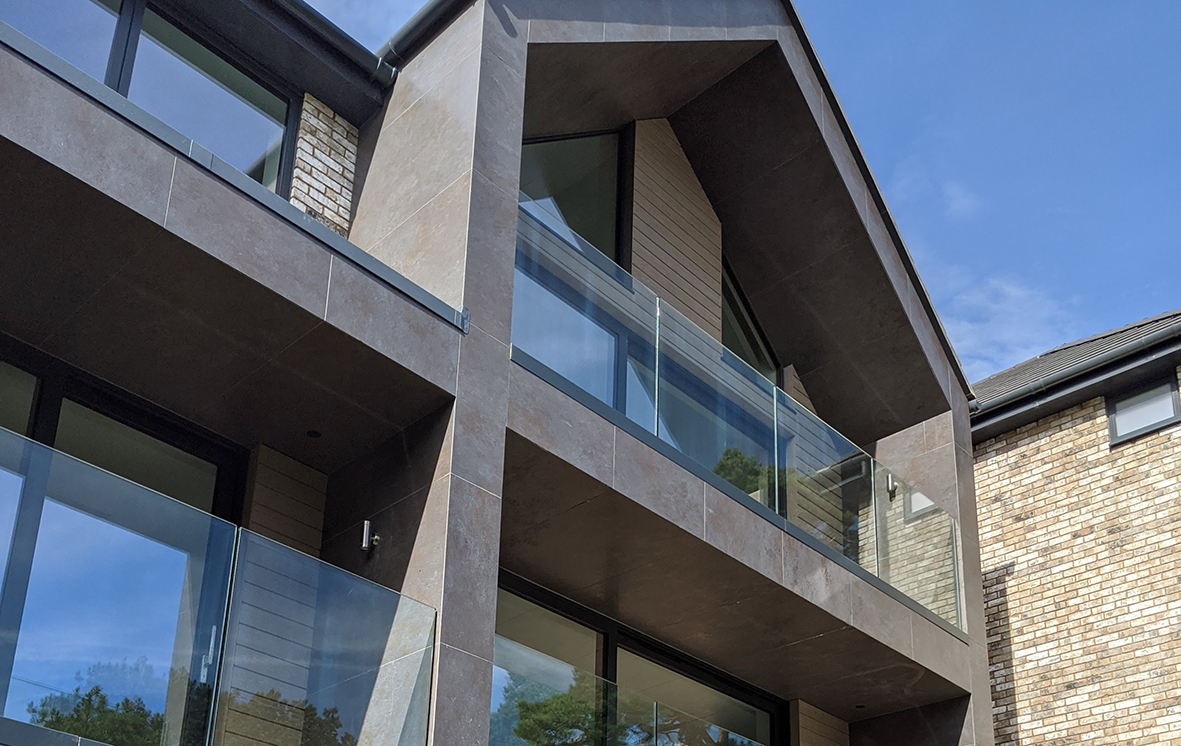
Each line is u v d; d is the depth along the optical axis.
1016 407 11.89
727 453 8.37
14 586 4.61
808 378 11.55
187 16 7.95
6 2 6.94
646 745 7.00
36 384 6.48
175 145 5.69
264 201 5.96
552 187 9.86
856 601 8.90
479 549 6.18
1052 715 10.68
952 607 10.09
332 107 8.55
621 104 10.20
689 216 10.84
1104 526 11.00
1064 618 10.97
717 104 10.51
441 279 6.90
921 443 11.23
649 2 9.35
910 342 11.02
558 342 7.38
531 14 8.34
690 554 7.85
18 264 5.77
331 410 6.68
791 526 8.59
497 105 7.57
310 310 5.95
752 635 8.95
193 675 5.01
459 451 6.31
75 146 5.31
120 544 4.98
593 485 7.16
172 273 5.76
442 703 5.67
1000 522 11.88
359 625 5.62
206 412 6.86
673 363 8.26
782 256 11.10
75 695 4.65
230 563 5.30
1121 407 11.33
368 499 6.80
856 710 10.17
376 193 7.97
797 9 10.38
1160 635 10.23
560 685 6.55
